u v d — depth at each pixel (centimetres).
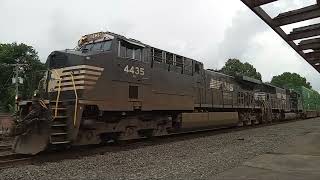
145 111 1500
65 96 1184
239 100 2619
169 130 1731
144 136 1591
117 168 916
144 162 1009
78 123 1132
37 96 1102
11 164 977
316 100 5781
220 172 856
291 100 4275
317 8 1090
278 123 3234
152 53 1519
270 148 1302
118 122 1354
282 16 1147
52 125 1072
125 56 1356
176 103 1675
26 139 1091
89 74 1187
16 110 1159
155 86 1518
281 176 788
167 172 853
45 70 1255
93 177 802
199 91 1977
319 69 1967
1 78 5741
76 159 1058
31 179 792
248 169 886
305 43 1467
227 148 1315
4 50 6319
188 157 1102
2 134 1909
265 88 3362
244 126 2719
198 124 1927
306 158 1048
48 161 1033
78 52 1247
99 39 1337
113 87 1282
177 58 1730
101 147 1325
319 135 1772
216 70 2584
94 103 1197
